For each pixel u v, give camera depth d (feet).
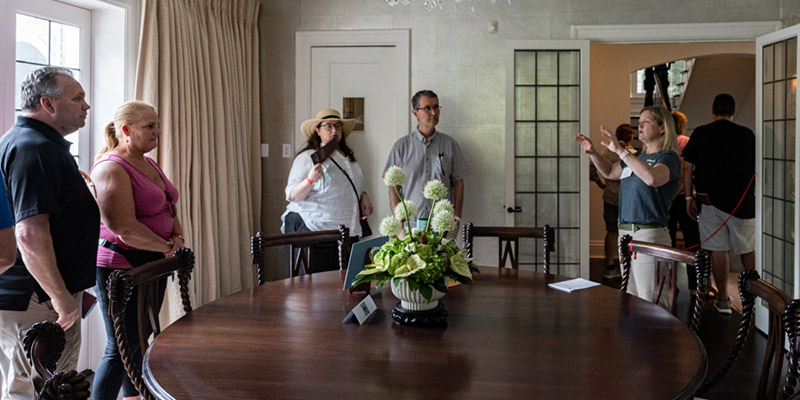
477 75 15.58
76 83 7.54
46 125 7.30
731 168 14.96
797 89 12.57
